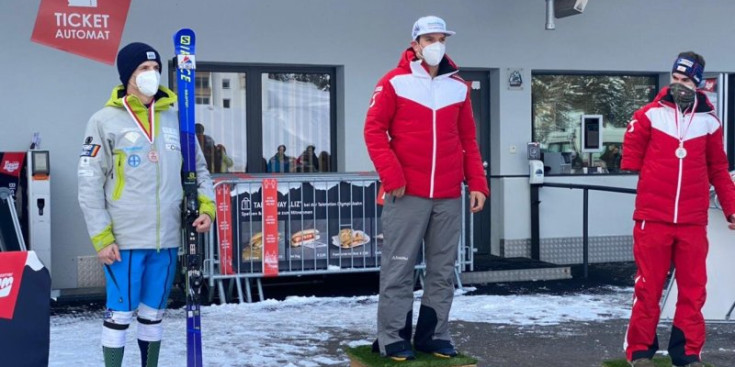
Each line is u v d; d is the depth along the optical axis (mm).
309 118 9062
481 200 4758
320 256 7820
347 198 7879
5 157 7414
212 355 5730
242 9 8492
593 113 10133
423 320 4672
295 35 8680
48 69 7895
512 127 9539
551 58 9641
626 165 5062
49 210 7457
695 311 4977
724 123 10484
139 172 4230
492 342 6242
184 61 4340
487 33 9383
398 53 9055
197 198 4383
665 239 4906
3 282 3316
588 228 9820
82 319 6914
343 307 7445
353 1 8859
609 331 6586
